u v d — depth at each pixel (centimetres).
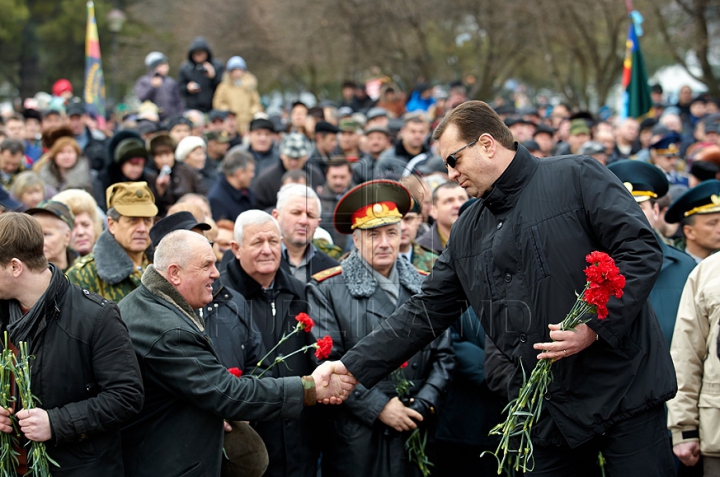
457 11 2020
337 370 420
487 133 378
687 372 453
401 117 1380
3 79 3550
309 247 565
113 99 2703
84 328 358
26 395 344
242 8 2547
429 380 482
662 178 547
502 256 379
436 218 604
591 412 365
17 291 352
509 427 369
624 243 356
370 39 2181
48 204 560
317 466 493
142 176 786
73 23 3281
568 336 349
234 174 796
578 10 1819
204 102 1451
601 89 1958
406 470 468
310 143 1070
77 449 354
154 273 394
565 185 372
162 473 378
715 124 1130
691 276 463
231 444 418
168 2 3059
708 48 1811
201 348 386
